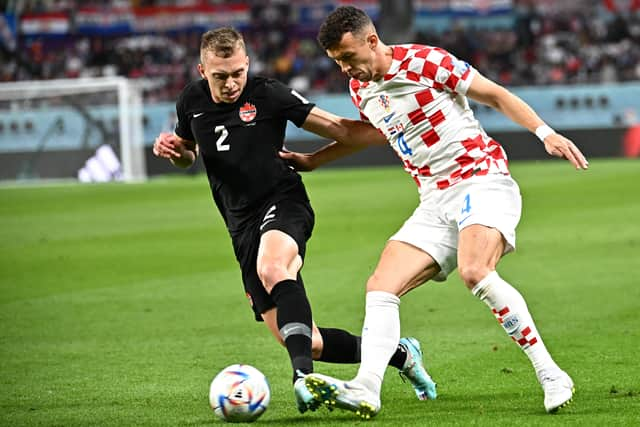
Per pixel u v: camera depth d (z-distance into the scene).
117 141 88.00
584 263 34.91
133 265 37.72
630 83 103.00
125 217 55.34
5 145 89.12
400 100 17.27
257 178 18.39
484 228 16.69
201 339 24.48
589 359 20.83
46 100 88.94
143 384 19.77
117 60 120.44
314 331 18.06
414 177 18.02
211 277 34.53
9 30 119.75
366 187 69.38
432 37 119.06
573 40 120.25
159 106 95.50
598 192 59.88
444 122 17.17
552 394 16.22
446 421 16.08
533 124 16.72
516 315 16.41
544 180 69.81
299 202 18.56
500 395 17.98
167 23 123.88
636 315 25.73
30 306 29.77
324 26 16.86
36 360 22.41
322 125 18.67
